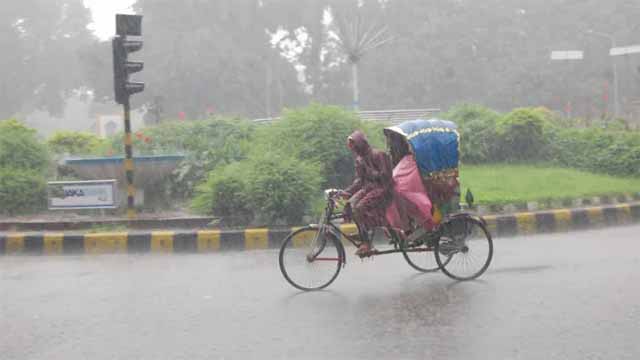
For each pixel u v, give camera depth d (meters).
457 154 7.78
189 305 6.88
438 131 7.73
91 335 5.96
